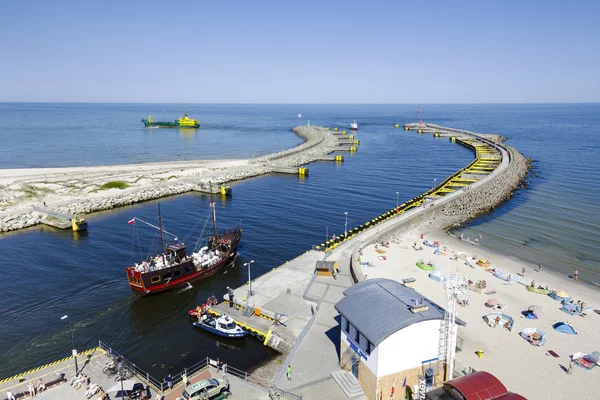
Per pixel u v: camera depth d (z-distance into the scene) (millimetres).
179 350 52594
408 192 134625
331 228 98312
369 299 43250
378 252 78875
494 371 44188
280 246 86938
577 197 125125
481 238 91375
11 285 68500
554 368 44812
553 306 59344
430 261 74688
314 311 56719
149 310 63000
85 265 76562
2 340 53781
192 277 71375
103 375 44125
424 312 39719
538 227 98938
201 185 133250
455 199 113750
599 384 42188
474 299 61062
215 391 39312
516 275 70812
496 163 174125
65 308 62250
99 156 197625
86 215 107188
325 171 170625
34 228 97375
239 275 75125
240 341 53531
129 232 94500
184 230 96688
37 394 40531
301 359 45812
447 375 39875
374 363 37906
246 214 108688
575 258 80625
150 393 41906
